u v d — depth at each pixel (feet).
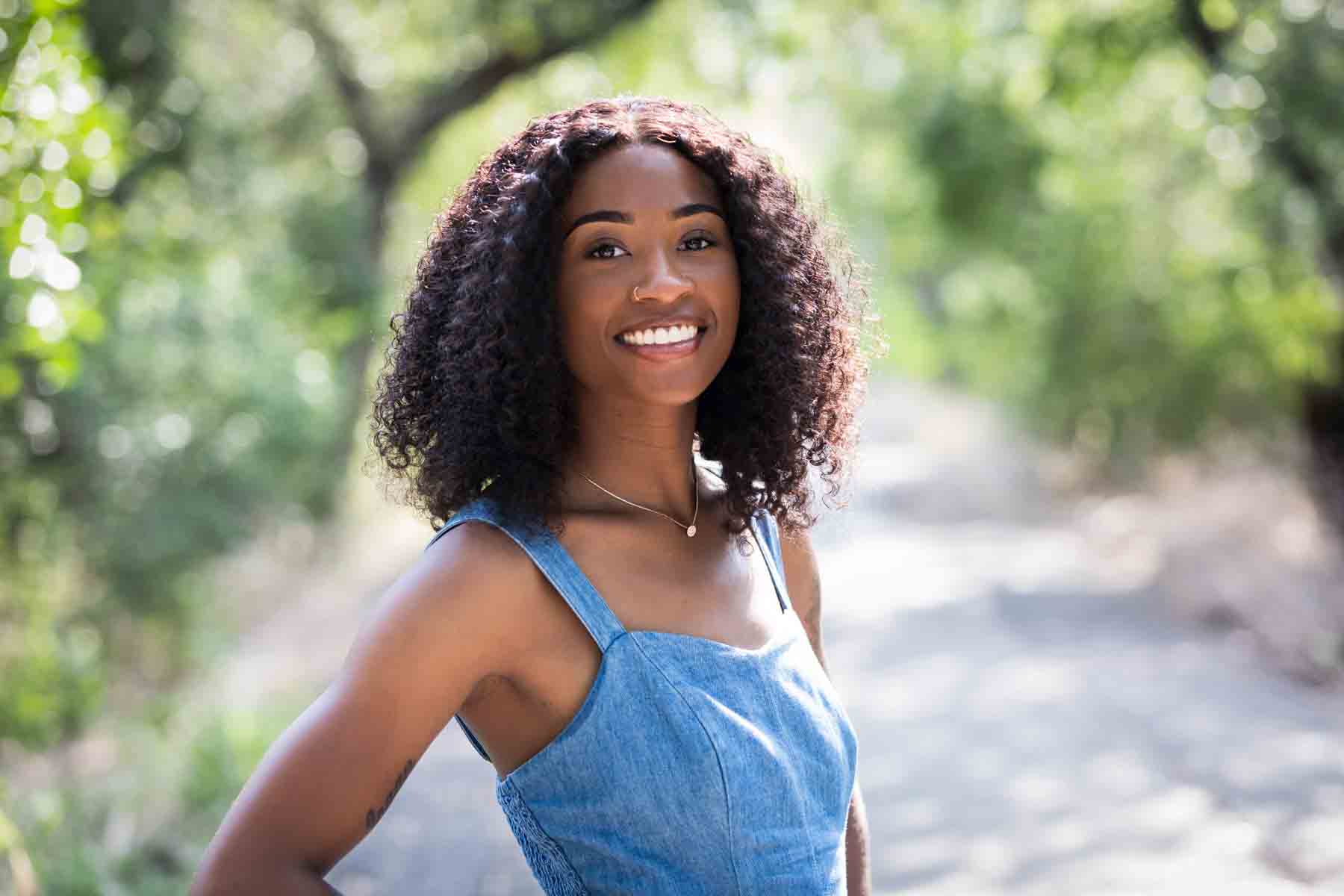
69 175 15.42
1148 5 38.09
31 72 15.07
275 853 5.19
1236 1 35.91
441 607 5.55
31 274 15.06
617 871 5.72
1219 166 41.70
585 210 6.03
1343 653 32.19
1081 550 54.24
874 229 80.48
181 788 21.63
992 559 53.57
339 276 53.06
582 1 52.85
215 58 44.86
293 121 55.26
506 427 5.88
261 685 32.83
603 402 6.26
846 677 34.12
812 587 7.29
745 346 6.59
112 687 31.89
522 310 5.94
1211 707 29.09
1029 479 74.79
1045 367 62.44
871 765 26.03
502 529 5.75
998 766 25.53
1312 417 39.93
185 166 38.75
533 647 5.73
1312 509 48.78
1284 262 39.73
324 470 44.88
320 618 42.86
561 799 5.76
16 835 13.99
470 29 54.54
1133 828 21.56
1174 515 55.77
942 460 93.56
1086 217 56.34
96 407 29.55
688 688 5.76
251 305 38.70
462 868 19.10
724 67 56.34
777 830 5.82
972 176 57.31
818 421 6.89
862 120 66.08
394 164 56.70
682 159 6.23
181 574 32.63
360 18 56.13
